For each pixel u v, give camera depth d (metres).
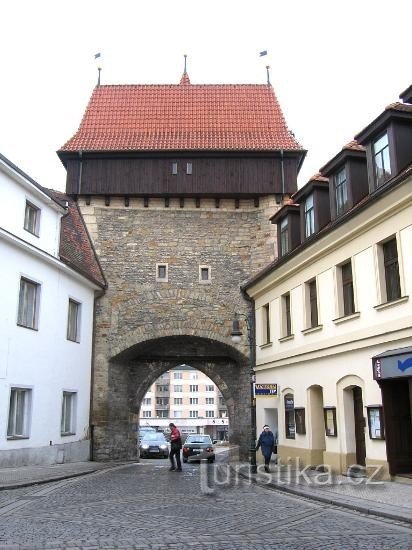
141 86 29.61
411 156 13.97
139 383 27.33
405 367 12.70
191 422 90.25
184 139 26.55
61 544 7.31
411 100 14.45
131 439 26.86
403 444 13.65
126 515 9.66
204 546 7.19
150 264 25.08
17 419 17.80
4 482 13.78
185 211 25.70
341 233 16.11
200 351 27.47
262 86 29.56
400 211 13.62
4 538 7.69
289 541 7.52
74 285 22.09
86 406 23.05
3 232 16.47
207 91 29.36
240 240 25.52
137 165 25.47
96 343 24.14
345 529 8.43
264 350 23.03
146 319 24.56
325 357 17.25
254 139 26.55
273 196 25.41
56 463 19.89
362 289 15.27
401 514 9.19
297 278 19.70
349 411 16.02
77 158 25.59
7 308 16.97
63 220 23.19
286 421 20.44
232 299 24.95
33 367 18.44
